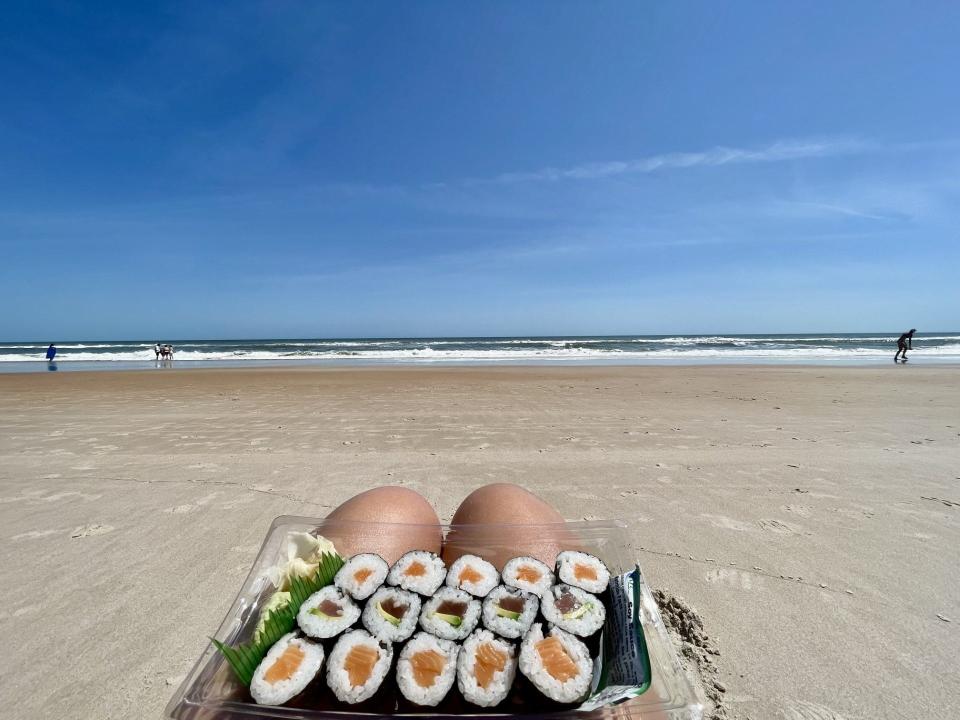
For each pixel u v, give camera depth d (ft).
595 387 9.03
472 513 1.51
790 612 1.73
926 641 1.56
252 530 2.48
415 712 0.75
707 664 1.45
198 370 14.90
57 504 2.86
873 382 9.64
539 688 0.76
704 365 15.58
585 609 0.87
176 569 2.06
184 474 3.44
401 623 0.84
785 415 5.83
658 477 3.34
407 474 3.43
